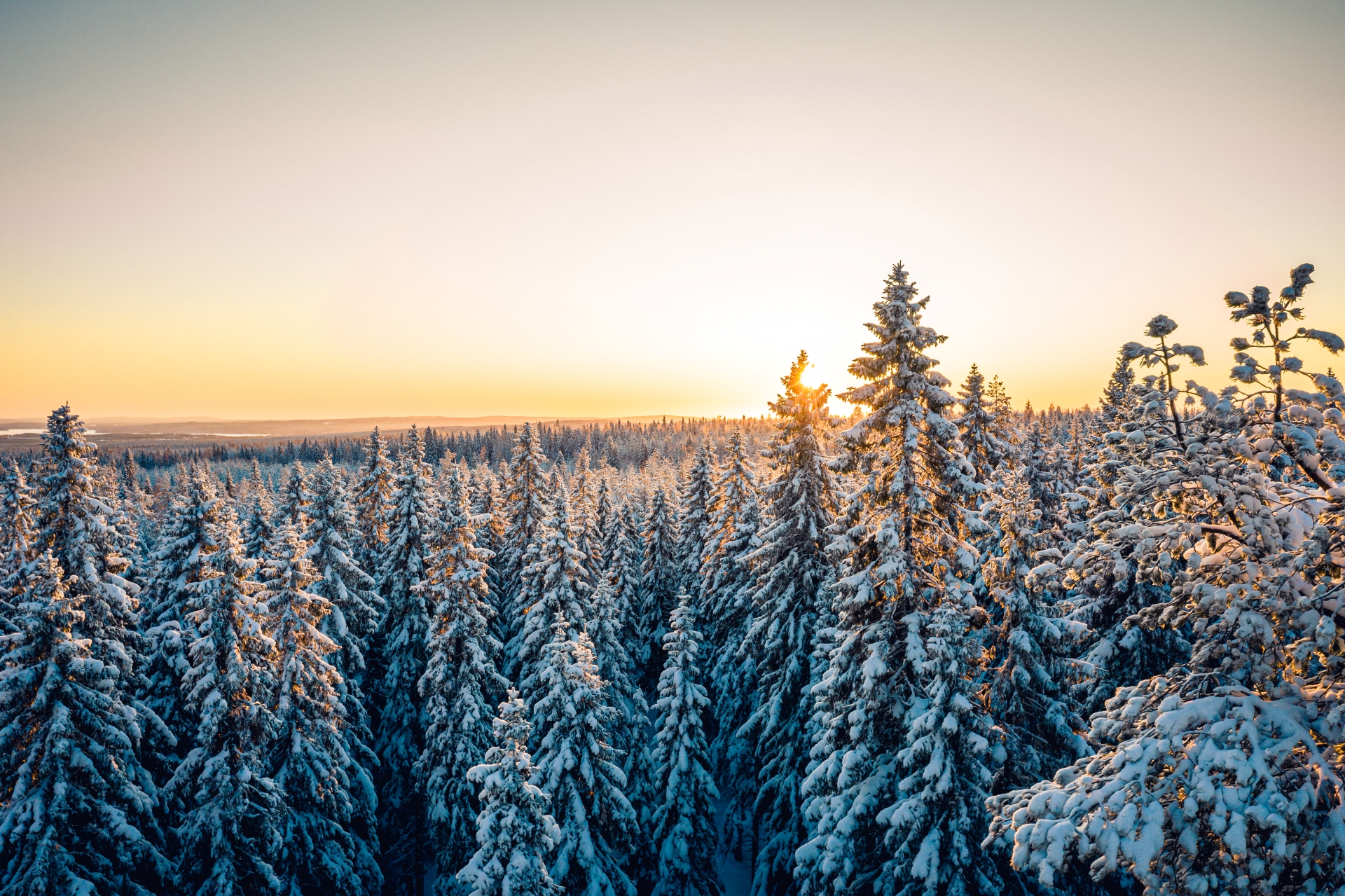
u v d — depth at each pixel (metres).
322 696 22.38
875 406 15.75
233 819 17.98
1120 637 18.30
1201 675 8.73
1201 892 7.15
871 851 16.05
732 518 32.91
